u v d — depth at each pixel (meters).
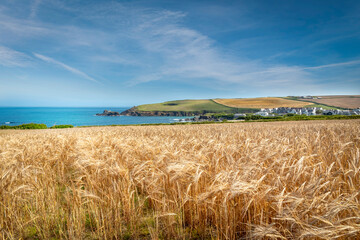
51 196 4.33
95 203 3.69
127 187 3.89
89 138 7.07
